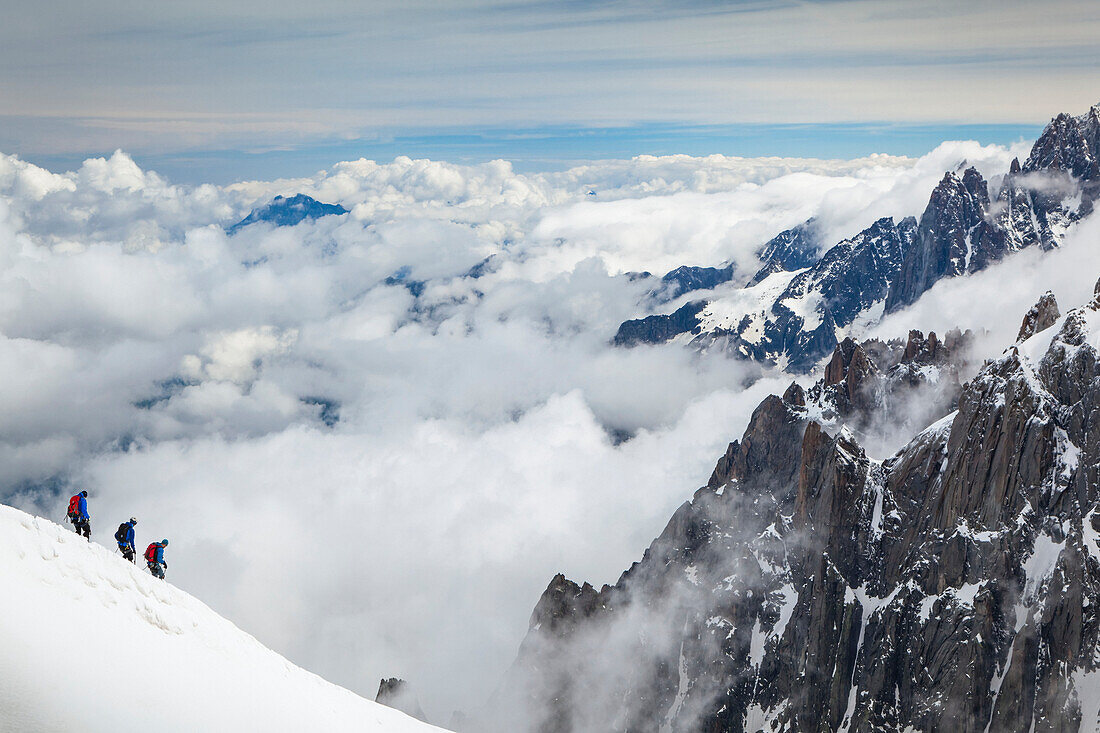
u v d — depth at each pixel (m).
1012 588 135.75
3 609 33.06
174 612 43.62
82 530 46.66
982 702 130.62
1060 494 136.88
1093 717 117.06
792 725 158.25
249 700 39.97
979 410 155.12
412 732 54.38
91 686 32.44
